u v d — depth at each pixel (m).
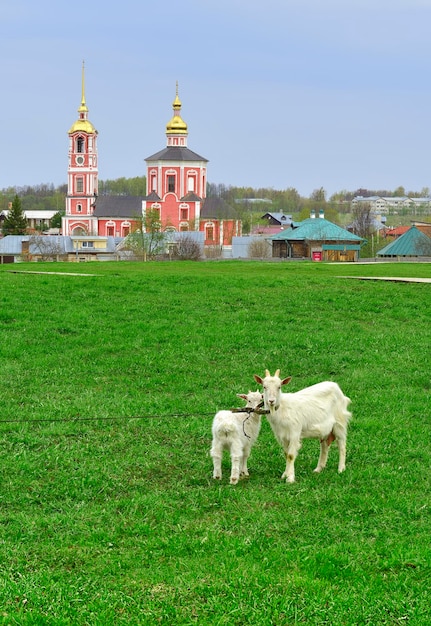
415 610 9.54
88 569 10.74
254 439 14.32
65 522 12.33
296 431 13.94
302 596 9.87
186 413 18.34
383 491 13.67
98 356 24.06
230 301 32.84
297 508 12.83
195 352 24.55
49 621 9.42
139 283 37.66
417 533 11.83
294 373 22.77
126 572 10.69
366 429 17.42
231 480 13.90
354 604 9.69
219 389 20.83
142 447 16.03
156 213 129.62
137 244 113.44
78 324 28.06
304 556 10.98
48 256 125.62
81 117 153.12
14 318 28.86
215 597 9.86
